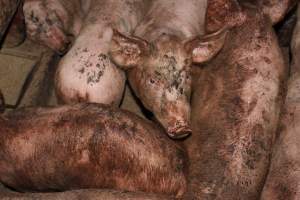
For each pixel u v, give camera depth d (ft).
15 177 9.60
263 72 9.87
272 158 9.67
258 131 9.60
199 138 9.72
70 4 10.93
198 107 9.95
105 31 10.30
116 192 9.12
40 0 10.72
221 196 9.32
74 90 9.89
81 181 9.36
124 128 9.26
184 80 9.57
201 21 10.69
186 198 9.40
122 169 9.22
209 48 9.75
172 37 9.69
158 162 9.27
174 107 9.46
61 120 9.32
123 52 9.73
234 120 9.63
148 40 10.17
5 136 9.43
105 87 9.91
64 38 10.78
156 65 9.56
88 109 9.39
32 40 11.16
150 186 9.29
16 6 10.89
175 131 9.40
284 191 9.36
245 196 9.37
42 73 11.30
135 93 10.07
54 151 9.27
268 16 10.41
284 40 11.43
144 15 10.83
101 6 10.67
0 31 10.68
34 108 9.58
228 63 10.01
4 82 11.21
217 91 9.91
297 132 9.62
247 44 10.06
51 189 9.70
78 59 10.00
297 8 10.99
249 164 9.45
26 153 9.37
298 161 9.43
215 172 9.42
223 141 9.55
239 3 10.43
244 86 9.79
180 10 10.53
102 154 9.20
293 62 10.37
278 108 9.84
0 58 11.40
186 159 9.51
